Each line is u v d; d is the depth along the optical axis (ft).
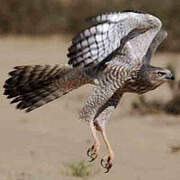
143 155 49.06
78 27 121.60
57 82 28.40
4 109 64.34
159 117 61.21
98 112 28.78
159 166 46.39
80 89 75.25
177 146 51.37
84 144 51.90
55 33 122.21
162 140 53.36
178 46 101.91
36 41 115.75
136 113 62.59
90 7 123.54
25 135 54.24
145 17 27.14
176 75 77.51
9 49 105.50
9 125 57.82
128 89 28.94
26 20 123.03
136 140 53.26
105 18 26.53
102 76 28.45
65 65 28.02
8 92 28.71
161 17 105.91
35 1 124.77
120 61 28.40
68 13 123.65
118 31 26.63
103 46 26.50
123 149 50.49
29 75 28.35
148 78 28.68
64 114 62.80
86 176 43.73
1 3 123.85
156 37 28.86
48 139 53.21
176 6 107.55
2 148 50.08
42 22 122.93
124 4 118.11
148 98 67.62
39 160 47.24
